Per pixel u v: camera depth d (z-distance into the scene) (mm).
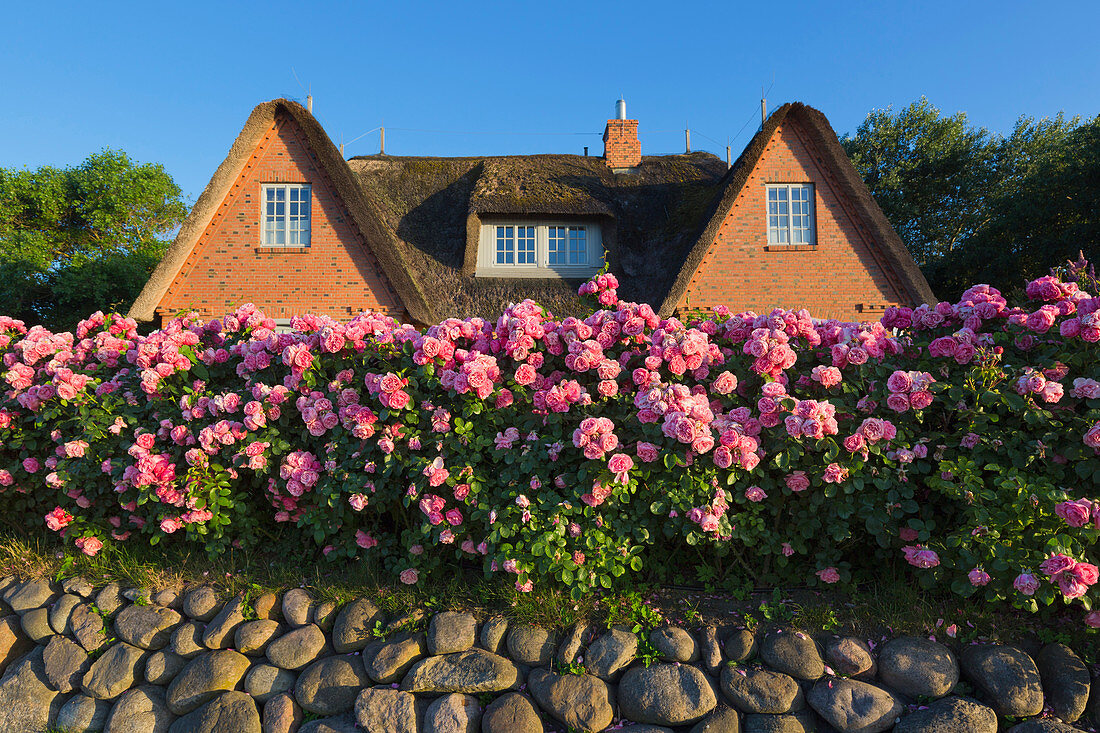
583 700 2854
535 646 3057
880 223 11320
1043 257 19016
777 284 11461
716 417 3162
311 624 3371
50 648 3604
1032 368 3000
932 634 2908
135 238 25016
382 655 3119
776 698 2750
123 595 3736
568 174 13898
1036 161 24266
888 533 3045
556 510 3107
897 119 27219
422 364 3498
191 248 11383
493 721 2842
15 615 3828
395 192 13633
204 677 3213
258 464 3500
